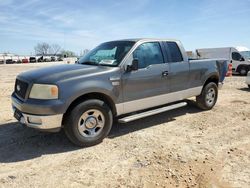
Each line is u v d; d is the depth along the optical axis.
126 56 5.23
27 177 3.75
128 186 3.50
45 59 68.12
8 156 4.43
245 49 22.30
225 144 4.93
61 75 4.55
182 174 3.80
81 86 4.52
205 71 6.92
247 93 10.52
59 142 5.02
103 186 3.51
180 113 7.08
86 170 3.94
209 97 7.32
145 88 5.50
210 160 4.25
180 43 6.38
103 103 4.86
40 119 4.32
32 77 4.60
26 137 5.28
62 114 4.38
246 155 4.43
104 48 5.88
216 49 22.92
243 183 3.55
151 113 5.62
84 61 5.80
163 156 4.40
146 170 3.93
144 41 5.64
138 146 4.84
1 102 8.55
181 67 6.21
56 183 3.59
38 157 4.39
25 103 4.41
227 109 7.57
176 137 5.30
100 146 4.84
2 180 3.66
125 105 5.22
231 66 20.31
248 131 5.66
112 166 4.06
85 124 4.71
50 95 4.32
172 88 6.07
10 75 20.86
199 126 6.00
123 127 5.93
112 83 4.93
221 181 3.61
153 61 5.70
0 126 5.96
